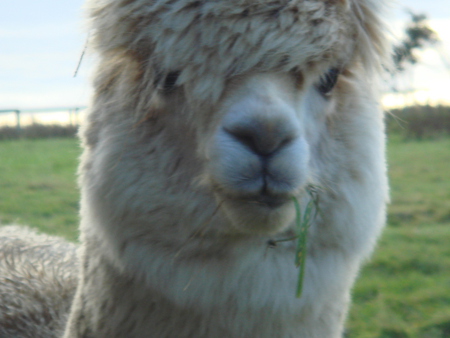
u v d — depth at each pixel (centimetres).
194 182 223
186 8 212
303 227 226
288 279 234
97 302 255
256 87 207
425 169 1212
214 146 203
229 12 208
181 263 232
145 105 232
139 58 234
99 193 238
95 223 244
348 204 239
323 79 230
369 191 245
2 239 419
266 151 199
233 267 230
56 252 408
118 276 246
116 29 233
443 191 980
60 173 1145
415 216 824
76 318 271
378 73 254
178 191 228
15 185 1003
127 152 233
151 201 230
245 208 207
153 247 234
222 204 212
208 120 215
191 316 236
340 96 240
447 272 596
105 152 237
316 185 230
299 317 240
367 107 248
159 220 231
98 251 256
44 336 323
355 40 239
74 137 1769
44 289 346
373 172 246
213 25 209
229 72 210
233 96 209
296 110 218
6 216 777
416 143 1611
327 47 217
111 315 250
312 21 214
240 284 231
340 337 269
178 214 228
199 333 237
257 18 209
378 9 245
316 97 232
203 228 227
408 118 1755
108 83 246
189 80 217
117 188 233
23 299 342
